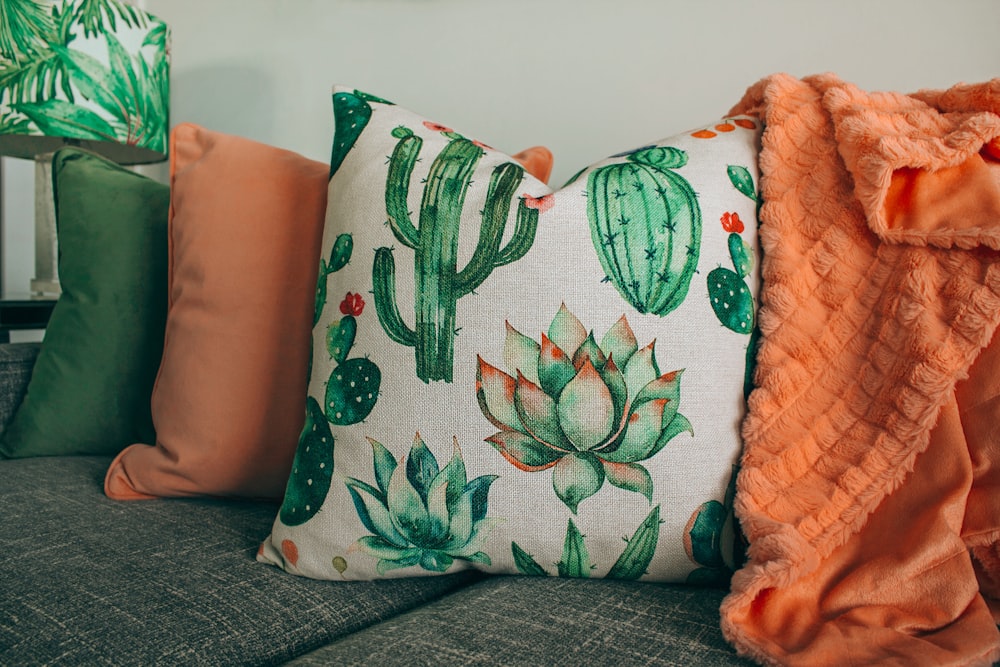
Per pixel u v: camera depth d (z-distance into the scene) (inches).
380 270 27.2
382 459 25.8
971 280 25.2
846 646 21.2
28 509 33.0
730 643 22.1
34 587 25.5
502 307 25.8
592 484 25.1
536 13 51.8
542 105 52.2
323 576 26.9
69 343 41.5
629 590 25.8
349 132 31.4
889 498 25.5
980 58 38.8
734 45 45.1
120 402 41.0
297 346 34.1
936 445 25.0
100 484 37.5
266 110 66.6
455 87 55.9
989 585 25.3
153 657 21.6
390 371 26.2
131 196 42.9
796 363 27.1
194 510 34.3
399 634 22.5
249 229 35.0
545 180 40.3
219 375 33.9
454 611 24.1
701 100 46.5
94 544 29.3
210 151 37.0
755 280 28.3
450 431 25.5
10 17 57.3
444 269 26.5
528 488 25.2
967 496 25.0
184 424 34.1
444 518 25.5
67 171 44.0
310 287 34.6
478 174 28.1
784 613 23.4
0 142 70.7
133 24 62.6
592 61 50.0
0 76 57.7
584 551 25.6
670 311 25.9
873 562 24.3
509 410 25.2
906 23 40.4
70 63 59.2
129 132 62.9
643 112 48.5
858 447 25.8
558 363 25.2
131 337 41.3
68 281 42.4
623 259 26.0
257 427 33.8
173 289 37.6
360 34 60.1
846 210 27.9
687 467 25.5
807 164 29.1
